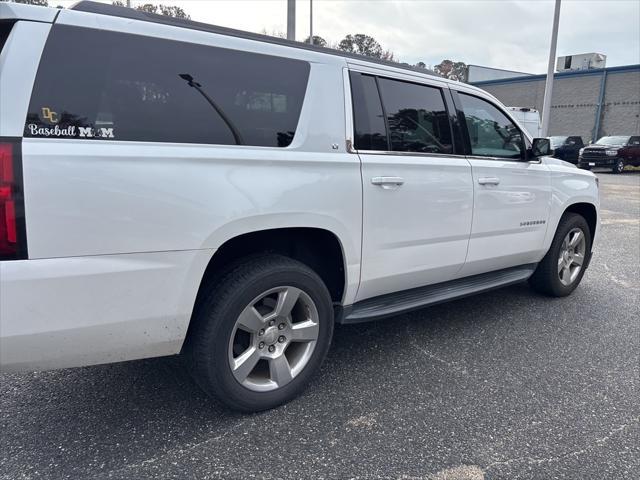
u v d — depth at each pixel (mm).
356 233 2973
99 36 2158
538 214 4328
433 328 4086
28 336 2004
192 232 2307
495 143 4023
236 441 2514
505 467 2365
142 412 2754
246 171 2477
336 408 2838
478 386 3125
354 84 3037
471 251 3801
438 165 3420
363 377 3219
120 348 2268
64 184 1987
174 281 2301
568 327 4148
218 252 2729
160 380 3104
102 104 2135
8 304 1939
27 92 1956
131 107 2211
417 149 3377
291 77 2756
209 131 2424
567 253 4863
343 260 2977
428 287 3723
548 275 4719
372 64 3176
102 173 2070
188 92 2383
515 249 4211
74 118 2057
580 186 4777
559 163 4762
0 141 1888
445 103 3619
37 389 2977
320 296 2861
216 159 2377
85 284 2078
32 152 1931
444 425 2691
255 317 2627
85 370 3215
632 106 29562
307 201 2689
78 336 2119
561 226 4680
